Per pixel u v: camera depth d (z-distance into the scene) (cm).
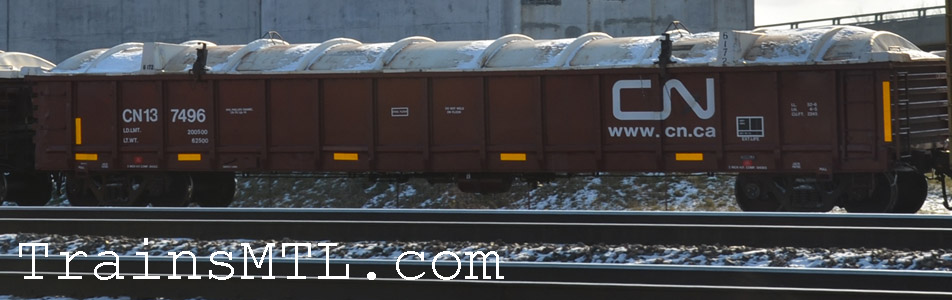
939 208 3095
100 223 2261
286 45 3231
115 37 5912
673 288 1359
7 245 2117
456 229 2098
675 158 2784
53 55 6003
